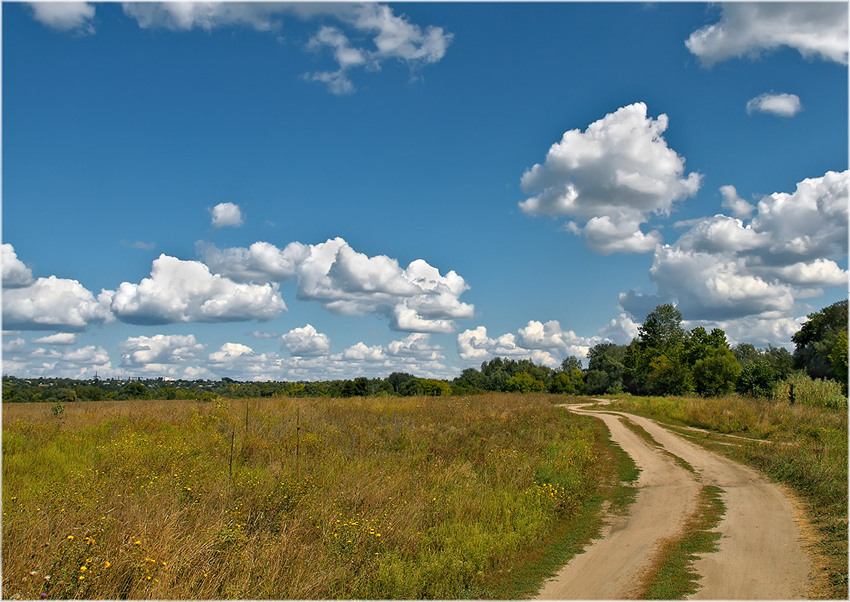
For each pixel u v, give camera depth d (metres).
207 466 14.80
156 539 8.37
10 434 16.50
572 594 8.61
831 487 14.09
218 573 8.09
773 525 11.99
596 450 23.28
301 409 26.16
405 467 16.20
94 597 7.01
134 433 17.52
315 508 11.14
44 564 7.45
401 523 10.88
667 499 14.99
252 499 11.70
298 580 8.17
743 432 28.09
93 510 9.65
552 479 15.55
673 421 34.75
